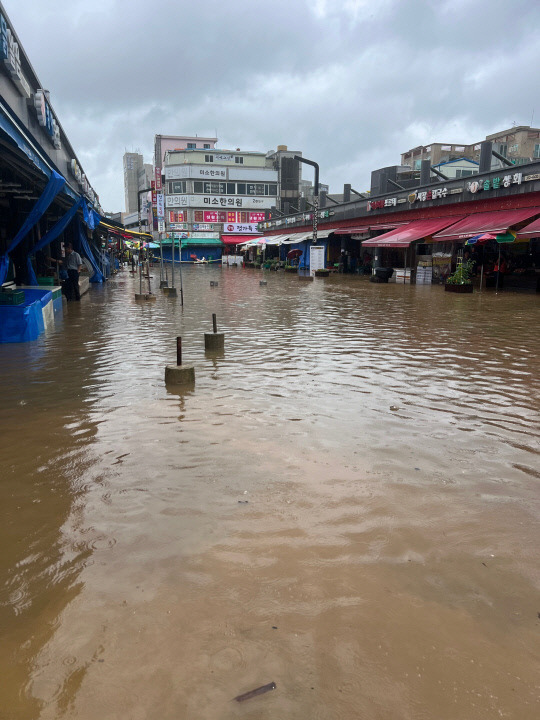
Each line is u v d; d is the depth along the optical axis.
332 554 3.09
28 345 9.91
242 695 2.10
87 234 29.06
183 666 2.25
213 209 72.06
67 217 15.27
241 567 2.96
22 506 3.68
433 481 4.10
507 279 24.95
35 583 2.83
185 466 4.35
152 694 2.11
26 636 2.44
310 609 2.61
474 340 10.51
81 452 4.66
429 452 4.70
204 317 14.23
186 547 3.16
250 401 6.23
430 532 3.35
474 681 2.17
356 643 2.38
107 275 33.34
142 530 3.36
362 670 2.23
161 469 4.29
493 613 2.59
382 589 2.76
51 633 2.46
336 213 40.19
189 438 5.00
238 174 72.19
